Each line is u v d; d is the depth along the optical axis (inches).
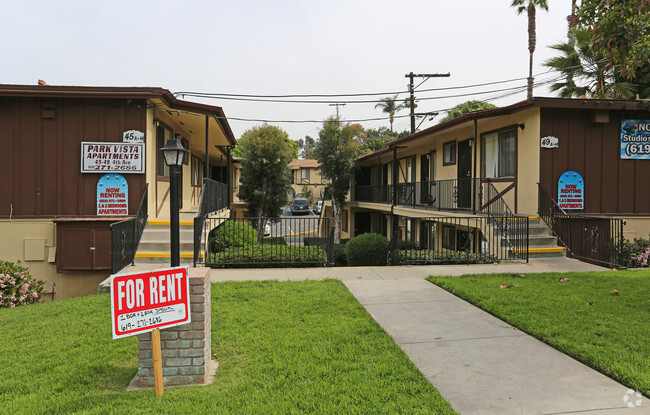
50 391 151.7
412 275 343.0
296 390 147.8
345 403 138.4
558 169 453.4
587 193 458.0
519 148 484.1
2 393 151.9
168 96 414.3
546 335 197.3
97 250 389.7
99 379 162.7
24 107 399.2
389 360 172.1
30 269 398.0
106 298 283.3
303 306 248.1
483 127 556.4
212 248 445.7
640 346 179.2
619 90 617.6
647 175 467.8
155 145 443.5
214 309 242.8
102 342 199.5
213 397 145.3
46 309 264.7
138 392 151.9
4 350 193.0
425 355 181.6
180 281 154.2
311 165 2460.6
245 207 1065.5
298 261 381.7
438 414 131.7
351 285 307.9
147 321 146.5
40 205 401.1
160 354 149.4
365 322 218.7
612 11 278.2
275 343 190.9
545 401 141.7
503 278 319.6
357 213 1122.7
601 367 163.3
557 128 453.4
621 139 464.1
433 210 585.3
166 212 505.4
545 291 275.6
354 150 1002.1
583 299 254.4
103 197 406.0
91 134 404.2
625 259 394.6
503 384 154.5
